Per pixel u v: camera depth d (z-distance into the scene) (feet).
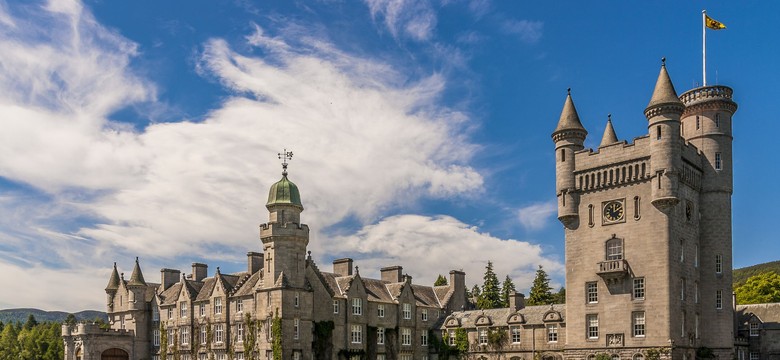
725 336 244.22
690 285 240.94
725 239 250.16
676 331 227.81
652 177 234.38
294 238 285.02
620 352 236.02
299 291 283.18
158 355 343.87
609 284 242.58
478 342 312.91
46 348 503.61
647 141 238.89
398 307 324.60
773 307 296.30
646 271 234.17
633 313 235.81
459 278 357.82
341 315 300.20
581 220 254.27
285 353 272.92
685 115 263.08
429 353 334.03
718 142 255.29
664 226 231.50
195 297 328.49
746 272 654.94
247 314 291.17
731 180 255.70
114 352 340.80
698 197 253.44
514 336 299.17
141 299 352.69
